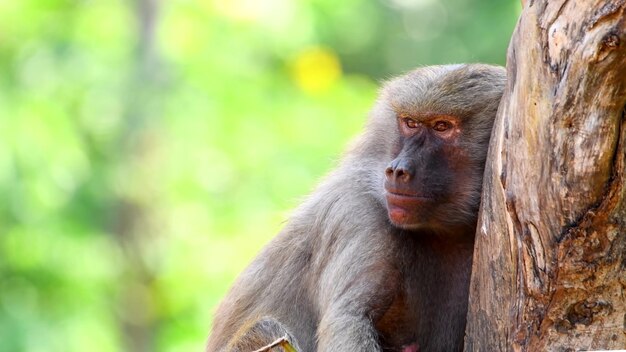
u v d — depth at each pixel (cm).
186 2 2066
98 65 1989
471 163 1017
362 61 2916
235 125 1970
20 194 1861
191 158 1947
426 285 1030
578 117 743
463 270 1024
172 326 1944
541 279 796
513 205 797
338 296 1012
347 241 1030
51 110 1922
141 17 2002
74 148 1911
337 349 981
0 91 1941
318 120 2002
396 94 1042
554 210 770
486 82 1026
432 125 1028
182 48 2019
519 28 786
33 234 1886
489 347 861
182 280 1927
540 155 769
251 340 1074
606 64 719
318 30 2264
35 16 2030
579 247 773
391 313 1035
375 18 2933
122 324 1931
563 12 738
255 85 2020
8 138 1872
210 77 2000
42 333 1880
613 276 778
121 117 1952
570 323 801
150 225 1930
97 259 1919
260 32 2088
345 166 1085
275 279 1127
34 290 1927
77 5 2058
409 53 2905
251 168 1950
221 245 1925
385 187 1013
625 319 789
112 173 1923
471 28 2712
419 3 2966
